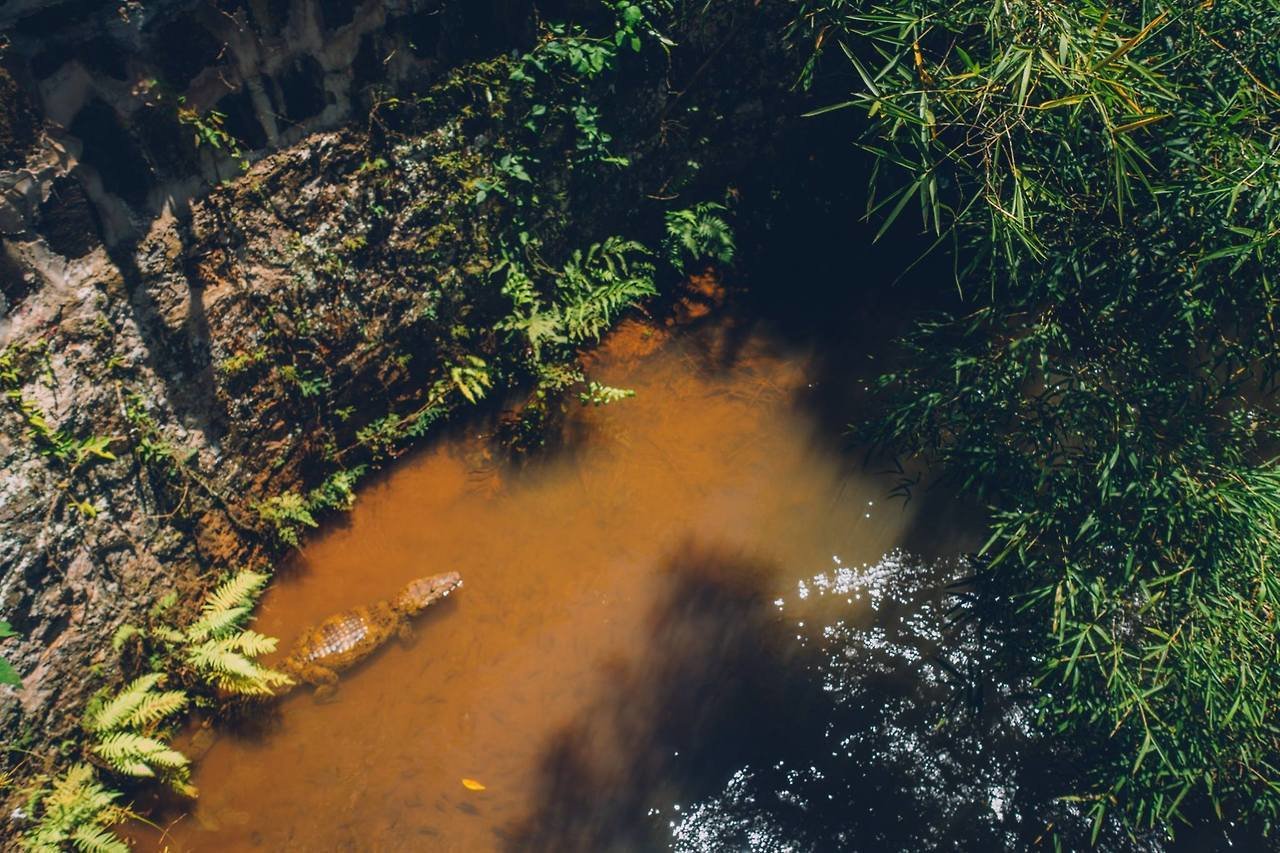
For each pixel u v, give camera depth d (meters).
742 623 6.07
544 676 5.84
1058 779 5.46
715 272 7.64
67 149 4.40
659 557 6.34
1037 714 5.41
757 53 6.86
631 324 7.33
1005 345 6.17
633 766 5.51
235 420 5.69
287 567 6.17
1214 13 4.56
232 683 5.39
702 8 6.43
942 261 7.62
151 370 5.13
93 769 5.04
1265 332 4.94
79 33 4.25
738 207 7.72
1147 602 4.75
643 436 6.84
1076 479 5.14
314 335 5.88
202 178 5.04
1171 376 5.11
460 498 6.54
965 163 4.78
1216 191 4.32
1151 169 4.78
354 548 6.30
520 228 6.52
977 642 5.96
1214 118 4.36
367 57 5.41
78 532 4.91
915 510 6.51
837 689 5.82
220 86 4.88
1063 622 4.75
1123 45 4.18
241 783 5.41
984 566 5.55
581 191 6.78
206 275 5.25
